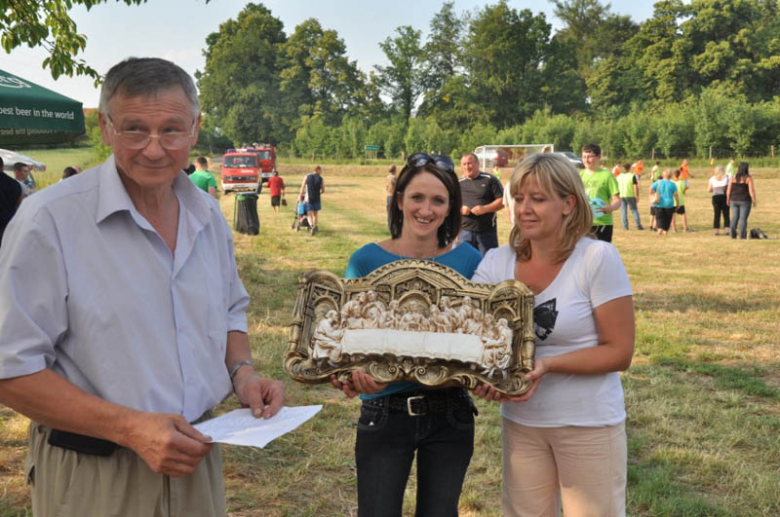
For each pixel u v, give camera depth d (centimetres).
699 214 2222
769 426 480
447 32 9400
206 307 189
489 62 8912
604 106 8719
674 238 1628
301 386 555
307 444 446
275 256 1309
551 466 250
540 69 9025
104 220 171
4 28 629
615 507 244
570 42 9094
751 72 7900
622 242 1553
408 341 216
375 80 9656
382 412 238
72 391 162
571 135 6184
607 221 879
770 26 8088
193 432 166
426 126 6950
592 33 9969
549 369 227
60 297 166
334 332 221
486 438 461
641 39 8662
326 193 3588
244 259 1241
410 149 6781
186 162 180
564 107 8744
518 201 244
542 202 237
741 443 458
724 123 5366
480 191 763
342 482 398
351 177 5650
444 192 256
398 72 9469
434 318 225
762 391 550
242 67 9769
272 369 590
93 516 175
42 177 3031
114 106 171
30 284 162
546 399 241
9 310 159
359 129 7000
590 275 237
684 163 1852
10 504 359
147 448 160
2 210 644
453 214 267
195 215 192
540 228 239
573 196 238
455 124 8925
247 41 9788
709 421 490
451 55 9462
